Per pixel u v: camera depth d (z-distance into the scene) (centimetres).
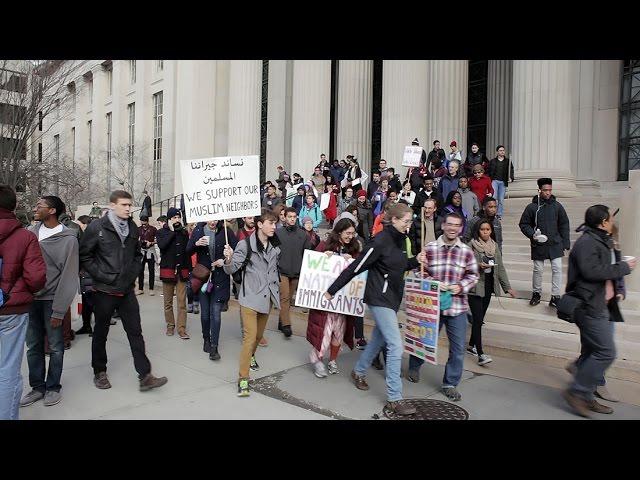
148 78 3638
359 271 490
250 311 525
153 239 1269
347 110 1945
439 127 1584
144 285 1389
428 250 533
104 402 493
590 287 444
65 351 696
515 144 1289
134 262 528
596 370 442
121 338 774
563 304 457
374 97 2203
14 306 386
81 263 507
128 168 3522
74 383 551
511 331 674
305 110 1878
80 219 928
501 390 523
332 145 2366
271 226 531
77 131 4628
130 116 3931
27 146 2600
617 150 1447
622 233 708
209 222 681
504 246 988
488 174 1109
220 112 2477
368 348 531
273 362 637
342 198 1411
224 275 662
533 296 735
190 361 645
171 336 790
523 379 557
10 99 2216
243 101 2162
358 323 694
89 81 4625
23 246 389
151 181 3428
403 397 507
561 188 1201
